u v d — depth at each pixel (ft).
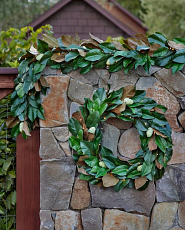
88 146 6.67
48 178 6.83
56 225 6.81
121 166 6.72
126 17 28.89
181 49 6.56
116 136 6.81
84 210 6.82
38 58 6.67
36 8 36.78
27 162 7.18
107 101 6.64
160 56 6.61
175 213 6.82
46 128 6.82
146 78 6.74
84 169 6.73
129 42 6.63
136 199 6.83
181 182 6.81
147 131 6.64
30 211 7.15
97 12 23.93
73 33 23.86
